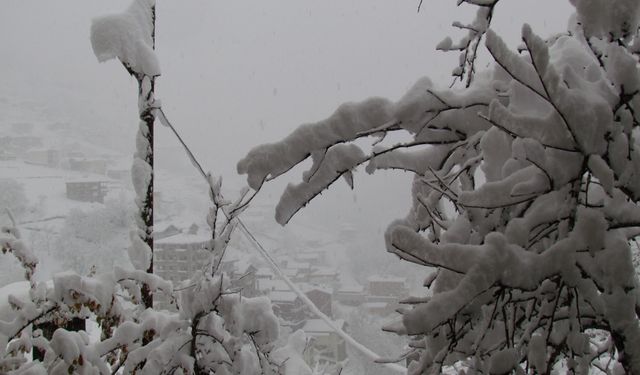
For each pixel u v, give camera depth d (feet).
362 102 6.04
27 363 8.64
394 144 6.26
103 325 9.32
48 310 8.93
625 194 5.16
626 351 4.73
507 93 5.87
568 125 4.75
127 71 10.00
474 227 5.87
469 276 4.63
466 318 5.46
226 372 9.06
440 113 6.19
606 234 5.06
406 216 7.36
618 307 4.77
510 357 5.03
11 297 8.91
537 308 6.23
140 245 9.81
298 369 11.89
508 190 5.10
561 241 4.95
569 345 5.25
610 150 4.90
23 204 77.00
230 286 9.35
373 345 67.46
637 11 4.79
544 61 4.58
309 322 70.90
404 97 5.96
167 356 8.57
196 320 8.99
